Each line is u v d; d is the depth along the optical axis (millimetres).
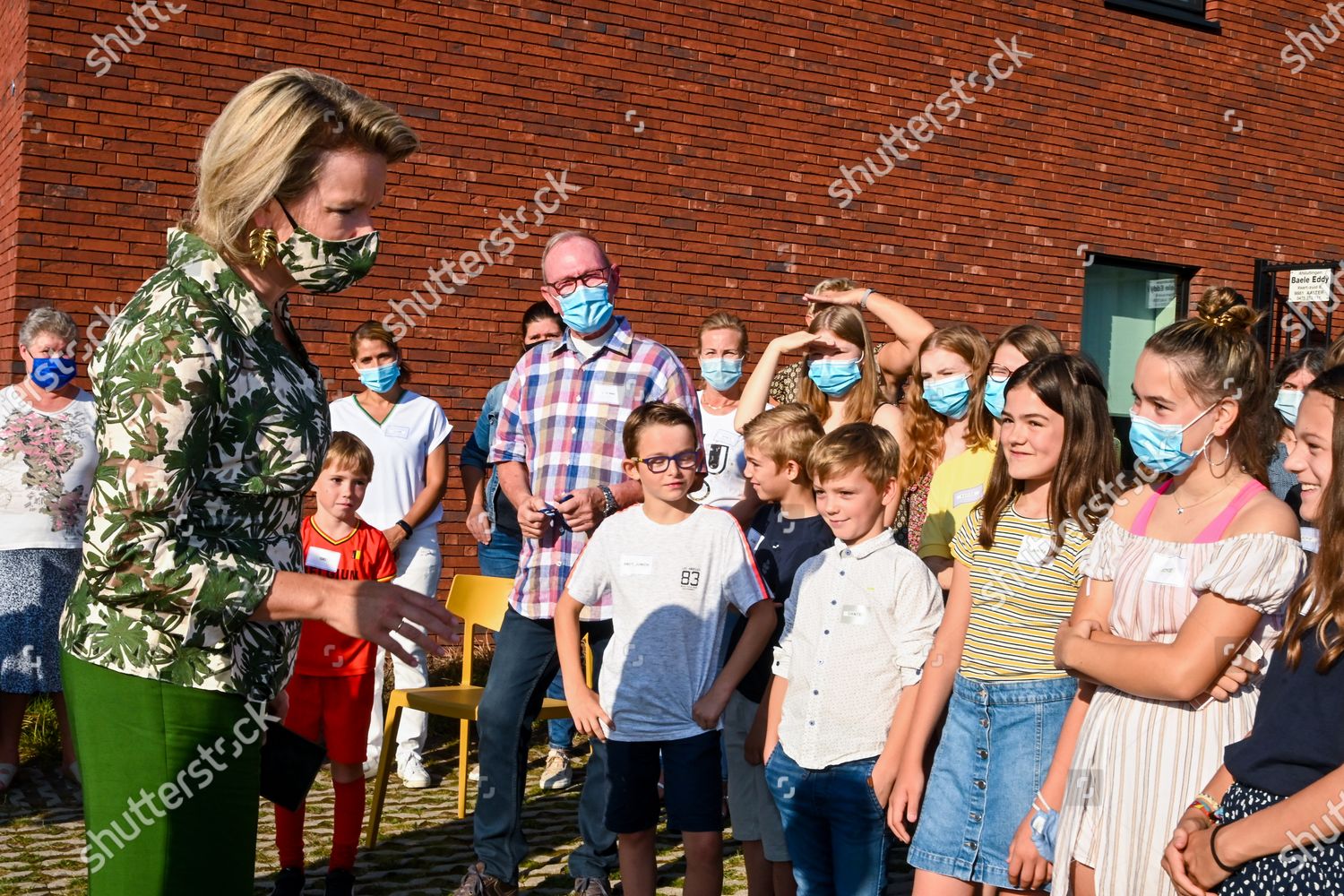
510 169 8102
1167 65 10711
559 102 8227
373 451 6047
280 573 2082
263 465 2166
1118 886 2471
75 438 5543
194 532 2102
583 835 4133
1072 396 2971
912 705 3238
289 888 4055
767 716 3684
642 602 3686
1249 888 2074
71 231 6922
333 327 7668
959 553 3191
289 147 2074
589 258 4258
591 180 8359
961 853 2945
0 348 7137
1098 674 2500
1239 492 2506
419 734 5883
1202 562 2453
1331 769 2018
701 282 8758
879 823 3305
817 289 5227
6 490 5445
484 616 5691
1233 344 2518
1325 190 11727
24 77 6797
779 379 5762
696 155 8695
